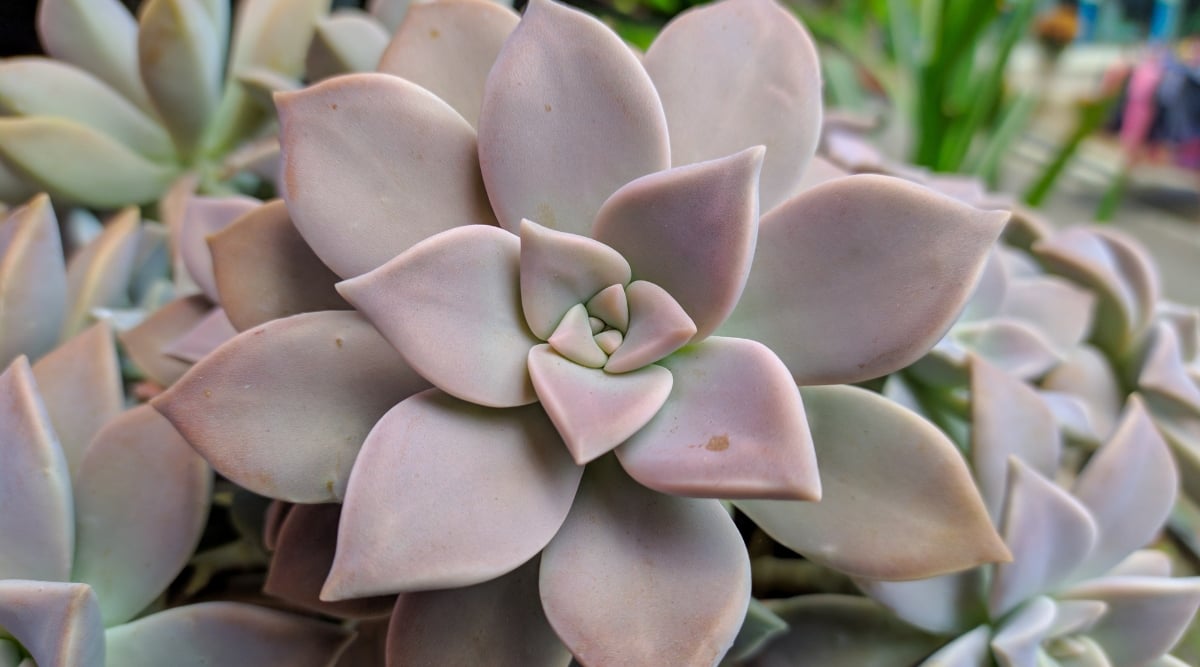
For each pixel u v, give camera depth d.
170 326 0.27
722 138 0.23
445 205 0.22
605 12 0.50
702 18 0.23
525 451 0.21
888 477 0.22
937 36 0.45
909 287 0.21
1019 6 0.45
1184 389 0.27
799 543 0.22
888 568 0.21
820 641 0.24
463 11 0.24
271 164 0.29
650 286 0.22
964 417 0.26
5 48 0.38
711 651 0.20
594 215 0.23
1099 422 0.28
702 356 0.22
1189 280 0.48
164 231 0.30
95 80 0.31
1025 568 0.23
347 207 0.22
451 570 0.20
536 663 0.22
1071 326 0.28
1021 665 0.23
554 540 0.21
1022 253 0.30
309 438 0.22
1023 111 0.48
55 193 0.30
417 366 0.21
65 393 0.24
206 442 0.21
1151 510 0.25
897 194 0.21
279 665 0.23
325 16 0.31
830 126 0.33
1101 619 0.24
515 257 0.22
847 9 0.57
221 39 0.32
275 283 0.23
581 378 0.21
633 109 0.22
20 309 0.26
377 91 0.22
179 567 0.23
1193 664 0.27
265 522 0.25
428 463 0.21
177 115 0.31
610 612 0.21
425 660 0.21
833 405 0.22
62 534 0.23
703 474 0.20
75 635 0.21
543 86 0.22
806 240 0.22
